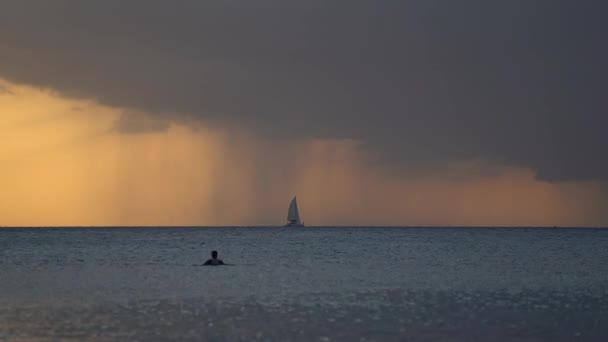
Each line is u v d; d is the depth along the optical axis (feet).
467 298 463.01
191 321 364.79
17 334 327.06
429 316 383.04
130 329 340.80
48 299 451.53
